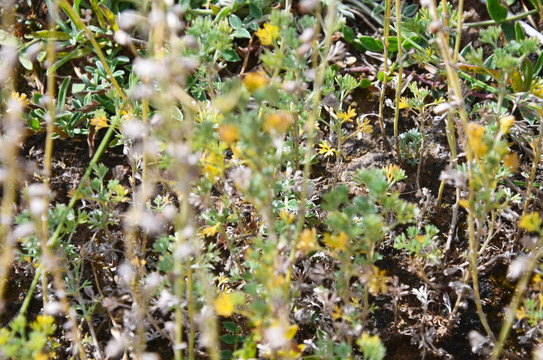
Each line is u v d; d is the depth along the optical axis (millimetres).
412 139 2148
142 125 1501
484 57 2291
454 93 1455
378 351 1300
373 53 2311
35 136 2217
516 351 1699
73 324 1539
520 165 2002
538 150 1669
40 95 2203
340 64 2340
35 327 1384
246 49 2328
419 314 1785
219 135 1458
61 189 2113
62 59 2273
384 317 1784
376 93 2193
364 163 2113
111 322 1815
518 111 2143
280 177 1593
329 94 1377
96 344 1663
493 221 1647
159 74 1179
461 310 1778
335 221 1321
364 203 1326
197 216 1818
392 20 2283
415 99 1924
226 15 2307
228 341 1711
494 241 1887
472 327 1755
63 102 2164
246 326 1749
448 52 1431
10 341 1383
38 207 1358
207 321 1349
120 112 1748
